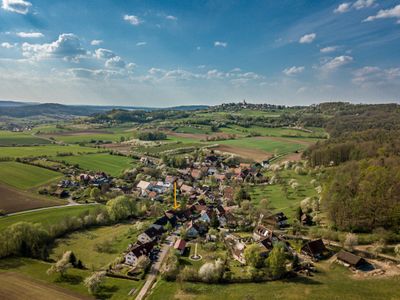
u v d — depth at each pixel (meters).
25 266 82.56
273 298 66.50
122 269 82.62
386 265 79.75
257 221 117.44
